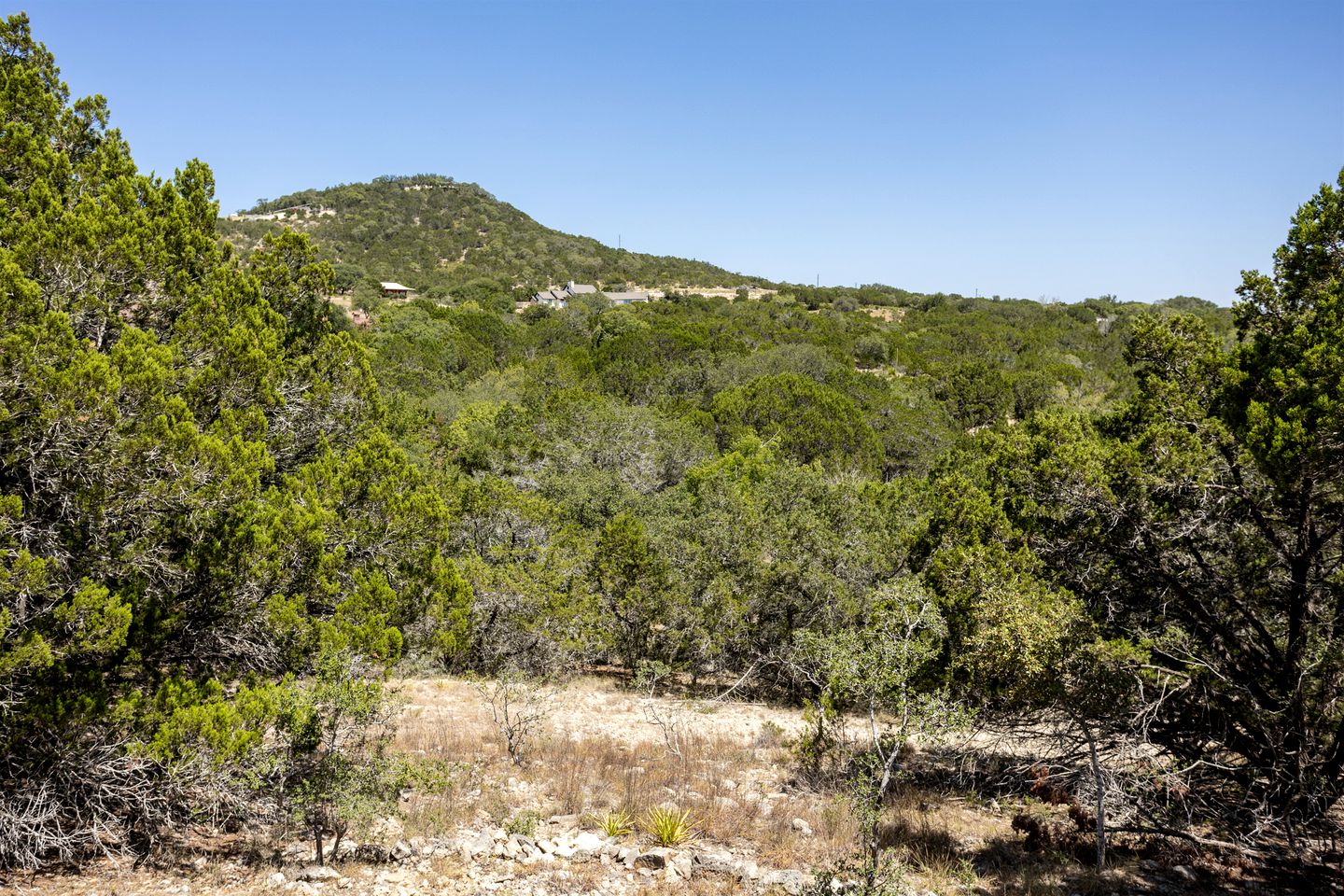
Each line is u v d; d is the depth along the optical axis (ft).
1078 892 26.53
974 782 39.47
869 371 249.75
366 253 541.34
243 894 23.18
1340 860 28.25
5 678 23.02
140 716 25.79
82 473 25.12
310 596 35.22
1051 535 36.04
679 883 25.59
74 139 35.73
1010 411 207.21
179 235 36.76
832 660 31.22
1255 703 29.99
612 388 185.68
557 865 26.45
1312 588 31.14
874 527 65.98
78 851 25.58
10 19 35.17
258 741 26.73
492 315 246.27
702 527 66.49
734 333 243.19
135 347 26.48
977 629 31.78
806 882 25.63
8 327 23.57
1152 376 36.17
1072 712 29.68
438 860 26.48
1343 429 25.53
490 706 49.98
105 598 24.41
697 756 42.06
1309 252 32.09
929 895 25.63
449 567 48.49
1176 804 32.01
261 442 32.58
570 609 60.18
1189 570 33.76
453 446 116.37
